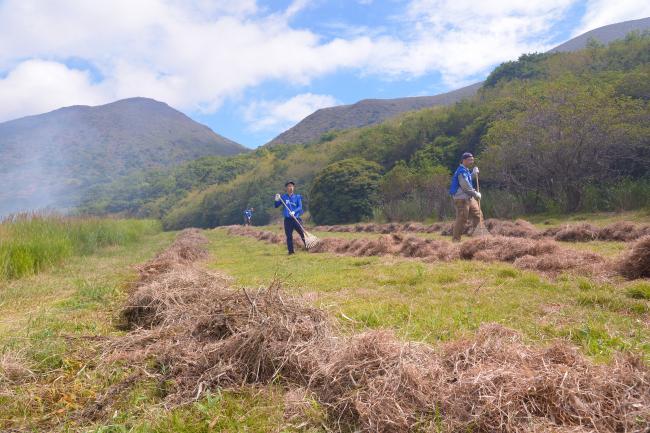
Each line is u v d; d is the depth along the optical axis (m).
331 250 10.91
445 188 23.33
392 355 2.73
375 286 5.99
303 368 3.05
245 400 2.84
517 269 6.12
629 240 8.64
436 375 2.61
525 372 2.42
